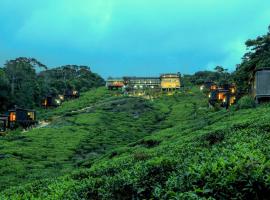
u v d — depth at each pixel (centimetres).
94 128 9156
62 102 15588
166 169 1734
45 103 14375
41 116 12162
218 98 10662
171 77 16875
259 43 7588
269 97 6003
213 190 1215
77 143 7394
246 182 1184
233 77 8344
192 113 10556
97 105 13000
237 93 8225
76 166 5341
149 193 1559
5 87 12694
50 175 4534
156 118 10825
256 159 1262
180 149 2955
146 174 1675
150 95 15250
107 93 17000
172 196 1268
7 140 7900
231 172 1217
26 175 4697
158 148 3712
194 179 1306
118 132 8844
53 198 1872
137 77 18488
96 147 7175
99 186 1870
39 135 8256
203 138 3319
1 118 10181
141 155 3038
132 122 10281
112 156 4950
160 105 12794
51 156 6284
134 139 8144
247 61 8050
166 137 5044
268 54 7281
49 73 19950
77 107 13638
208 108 10825
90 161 5228
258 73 6128
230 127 3388
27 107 13450
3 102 12525
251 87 6919
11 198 2105
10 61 14588
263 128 2862
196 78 18512
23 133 8781
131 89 17500
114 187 1683
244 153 1470
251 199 1173
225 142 2470
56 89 17450
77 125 9644
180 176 1409
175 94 15025
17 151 6462
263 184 1168
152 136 5334
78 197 1809
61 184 2245
